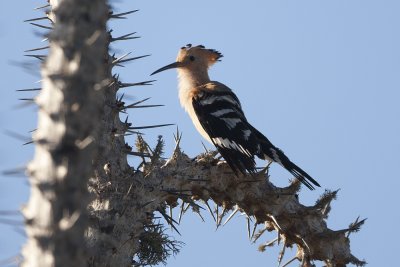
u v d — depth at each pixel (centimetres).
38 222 504
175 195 1109
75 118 522
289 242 1217
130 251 1010
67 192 510
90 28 545
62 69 531
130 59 1051
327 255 1189
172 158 1141
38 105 531
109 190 1011
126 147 1067
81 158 518
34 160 524
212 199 1213
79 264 505
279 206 1206
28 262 501
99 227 984
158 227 1099
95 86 542
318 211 1214
